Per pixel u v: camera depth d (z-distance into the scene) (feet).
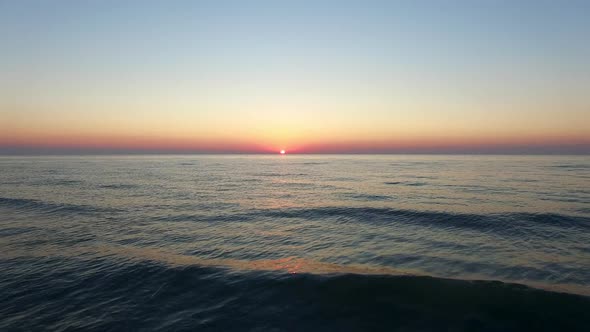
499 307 25.21
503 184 124.98
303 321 24.14
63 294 29.43
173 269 34.71
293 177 177.58
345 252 42.65
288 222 61.77
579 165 286.25
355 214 67.72
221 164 373.40
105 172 213.46
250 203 84.02
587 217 60.03
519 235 49.93
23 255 40.73
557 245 44.47
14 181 143.74
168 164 359.66
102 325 24.08
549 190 103.45
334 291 28.48
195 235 52.06
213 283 31.04
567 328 22.81
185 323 24.08
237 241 48.55
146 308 26.61
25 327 24.07
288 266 36.47
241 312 25.59
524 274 33.86
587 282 31.42
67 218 65.00
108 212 71.51
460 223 57.98
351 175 189.67
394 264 37.52
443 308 25.36
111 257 39.70
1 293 29.71
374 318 24.36
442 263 37.73
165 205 80.94
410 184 129.49
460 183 131.13
